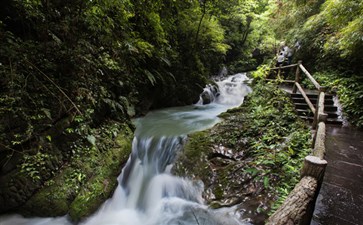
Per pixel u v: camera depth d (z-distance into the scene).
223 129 5.21
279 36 11.98
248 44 18.75
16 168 3.01
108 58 4.59
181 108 8.80
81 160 3.68
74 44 3.69
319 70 8.82
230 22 16.36
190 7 9.06
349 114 5.86
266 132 4.70
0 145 2.81
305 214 1.39
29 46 3.10
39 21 3.35
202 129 5.73
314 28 8.74
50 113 3.38
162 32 6.92
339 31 6.72
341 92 6.54
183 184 3.97
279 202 2.81
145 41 6.12
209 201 3.45
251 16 16.27
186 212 3.48
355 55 6.48
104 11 4.22
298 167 3.31
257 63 17.72
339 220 2.19
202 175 3.96
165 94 8.32
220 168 4.00
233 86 11.77
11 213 3.07
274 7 11.59
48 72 3.44
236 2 14.09
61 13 3.58
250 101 7.27
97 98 4.36
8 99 2.79
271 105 6.09
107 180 3.72
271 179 3.37
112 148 4.26
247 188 3.41
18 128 3.00
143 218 3.62
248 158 4.11
